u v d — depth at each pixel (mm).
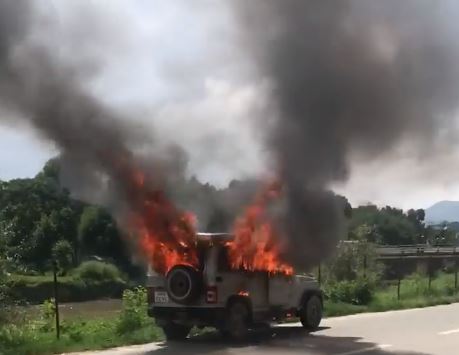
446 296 28125
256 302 14406
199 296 13523
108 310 38125
